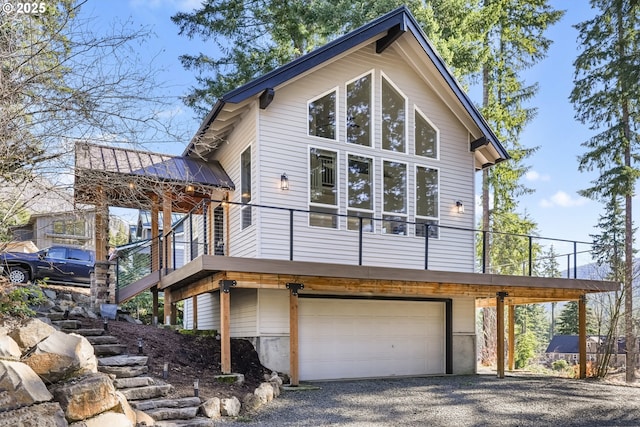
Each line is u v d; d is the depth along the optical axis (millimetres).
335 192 11141
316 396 8492
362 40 11172
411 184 12070
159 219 12516
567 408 8203
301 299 10961
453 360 12406
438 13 18953
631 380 14570
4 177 5344
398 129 12219
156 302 12062
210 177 11789
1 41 5199
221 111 10695
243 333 10867
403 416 7305
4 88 5105
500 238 21000
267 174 10477
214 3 16562
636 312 15156
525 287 11602
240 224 11242
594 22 16672
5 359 4664
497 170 20578
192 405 6559
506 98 20422
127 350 7777
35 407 4453
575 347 31062
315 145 11070
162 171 11008
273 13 17031
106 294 10836
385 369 11641
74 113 5555
